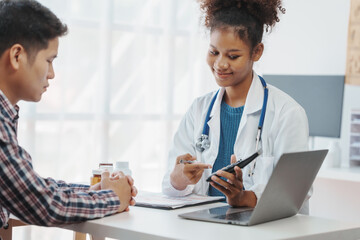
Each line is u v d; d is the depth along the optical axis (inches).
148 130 152.4
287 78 146.9
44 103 130.1
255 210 53.4
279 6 74.9
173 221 55.7
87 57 138.6
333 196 149.3
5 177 51.6
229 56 68.6
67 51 132.7
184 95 161.3
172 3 154.6
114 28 143.2
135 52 148.0
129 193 61.5
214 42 68.6
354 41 149.5
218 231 51.2
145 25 149.6
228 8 70.0
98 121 140.9
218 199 69.4
